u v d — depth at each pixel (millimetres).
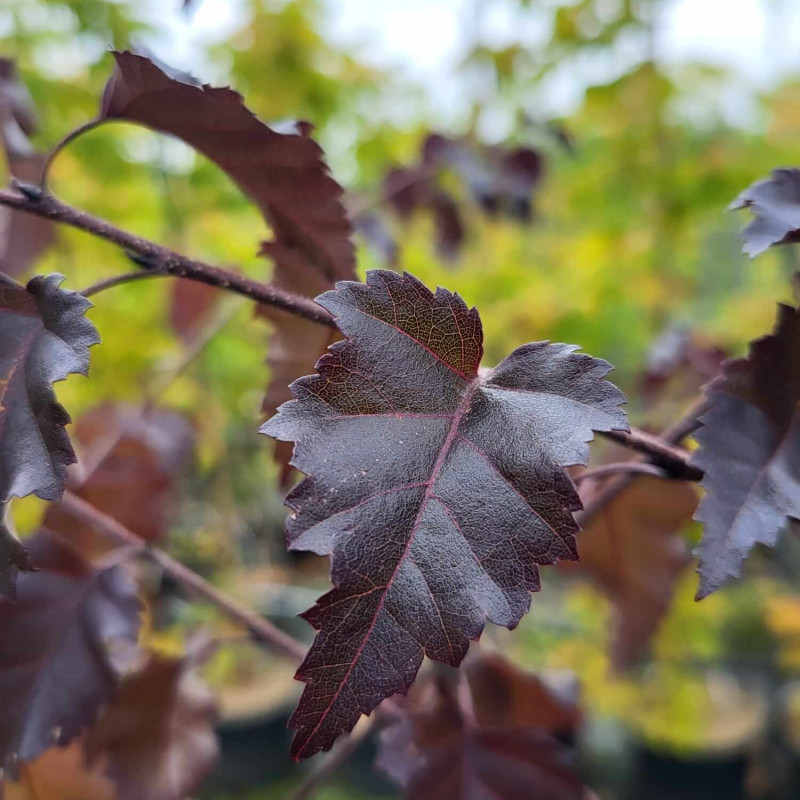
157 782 264
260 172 228
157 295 606
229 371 649
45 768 269
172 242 612
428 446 187
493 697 273
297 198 231
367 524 181
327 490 182
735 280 876
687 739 692
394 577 180
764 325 602
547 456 185
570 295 635
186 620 527
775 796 710
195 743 271
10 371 191
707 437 199
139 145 595
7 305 194
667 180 604
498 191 520
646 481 303
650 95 590
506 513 184
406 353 192
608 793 718
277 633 272
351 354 190
